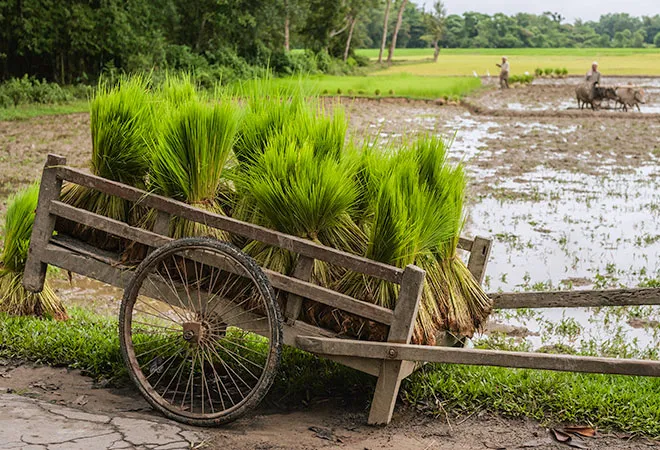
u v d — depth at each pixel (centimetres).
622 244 943
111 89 454
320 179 395
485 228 1024
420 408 413
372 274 379
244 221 427
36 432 348
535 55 11594
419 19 14588
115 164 436
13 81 2725
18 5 2978
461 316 432
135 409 405
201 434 370
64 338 488
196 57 3734
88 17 3083
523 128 2345
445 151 449
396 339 379
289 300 396
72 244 445
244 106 462
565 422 397
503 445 374
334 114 439
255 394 377
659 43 18962
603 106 3175
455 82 4238
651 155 1777
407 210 391
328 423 399
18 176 1326
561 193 1288
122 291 736
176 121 411
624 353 532
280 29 4469
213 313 403
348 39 6362
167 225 413
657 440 378
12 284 550
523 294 468
